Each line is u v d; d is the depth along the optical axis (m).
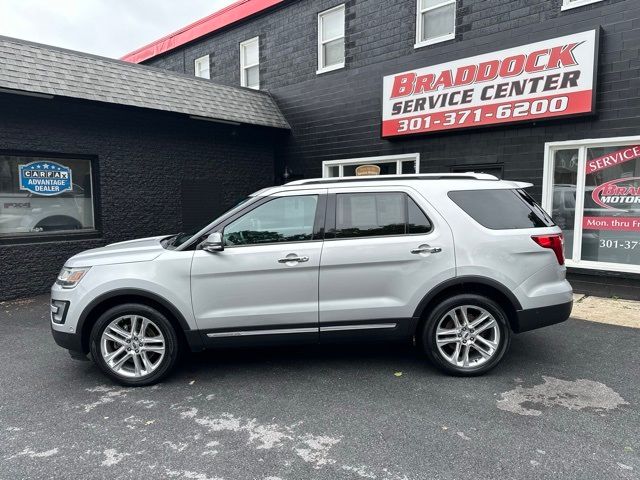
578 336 5.27
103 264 4.01
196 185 9.73
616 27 6.54
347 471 2.79
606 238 7.02
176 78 9.43
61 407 3.69
